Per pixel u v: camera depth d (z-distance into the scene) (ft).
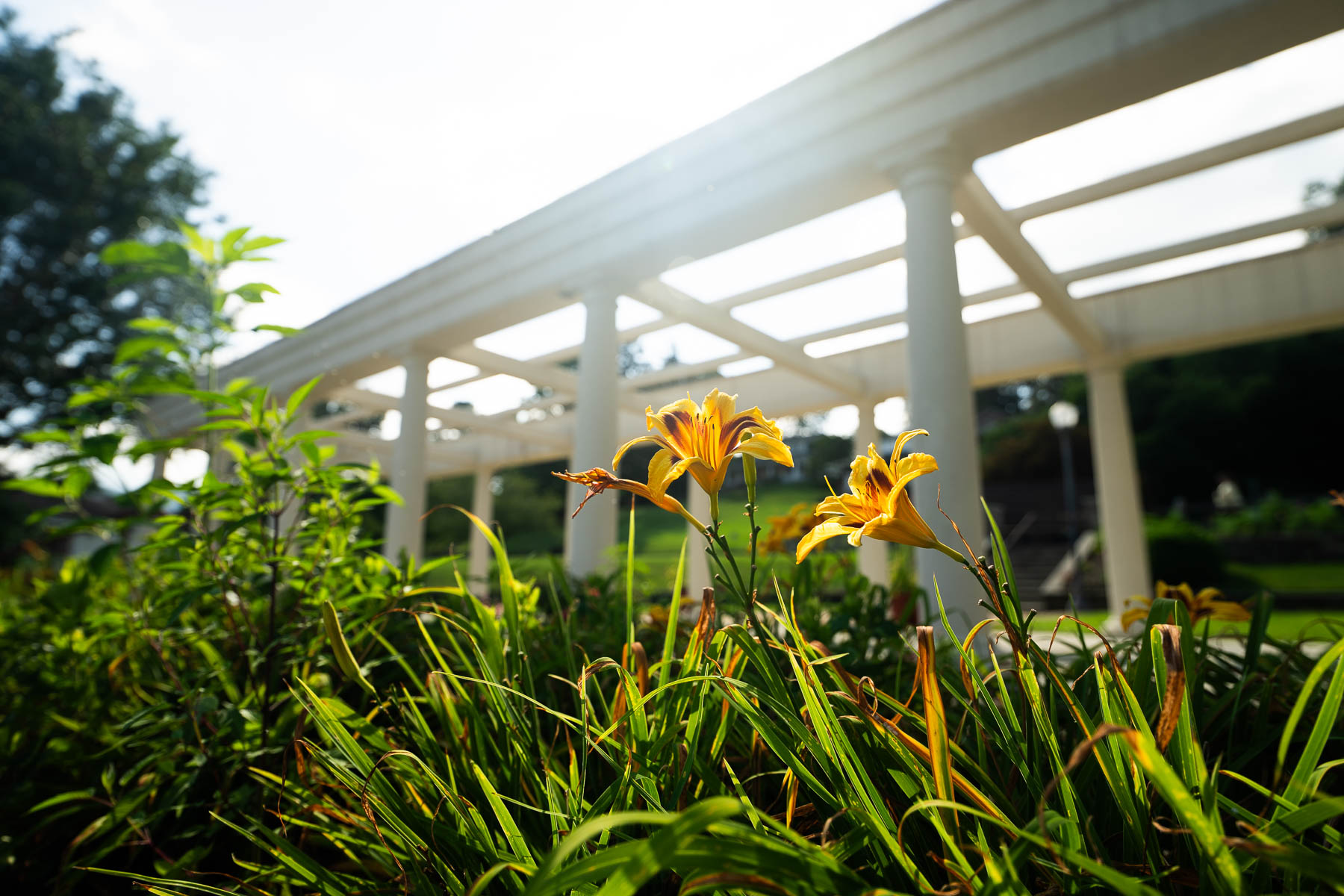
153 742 6.23
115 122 59.26
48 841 7.03
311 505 7.25
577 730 4.41
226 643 8.00
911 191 16.21
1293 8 12.36
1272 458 92.79
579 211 22.75
